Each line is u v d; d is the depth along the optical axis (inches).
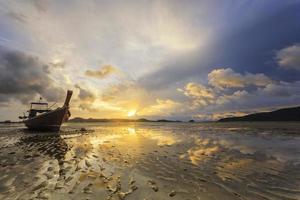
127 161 303.4
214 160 314.7
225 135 777.6
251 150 407.8
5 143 500.7
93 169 253.4
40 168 254.1
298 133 820.6
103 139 624.1
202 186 195.0
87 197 163.0
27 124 1035.3
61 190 177.6
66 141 556.4
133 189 184.1
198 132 986.1
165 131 1089.4
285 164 287.1
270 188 190.1
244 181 211.0
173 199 162.9
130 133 911.7
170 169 259.4
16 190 176.4
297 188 189.5
